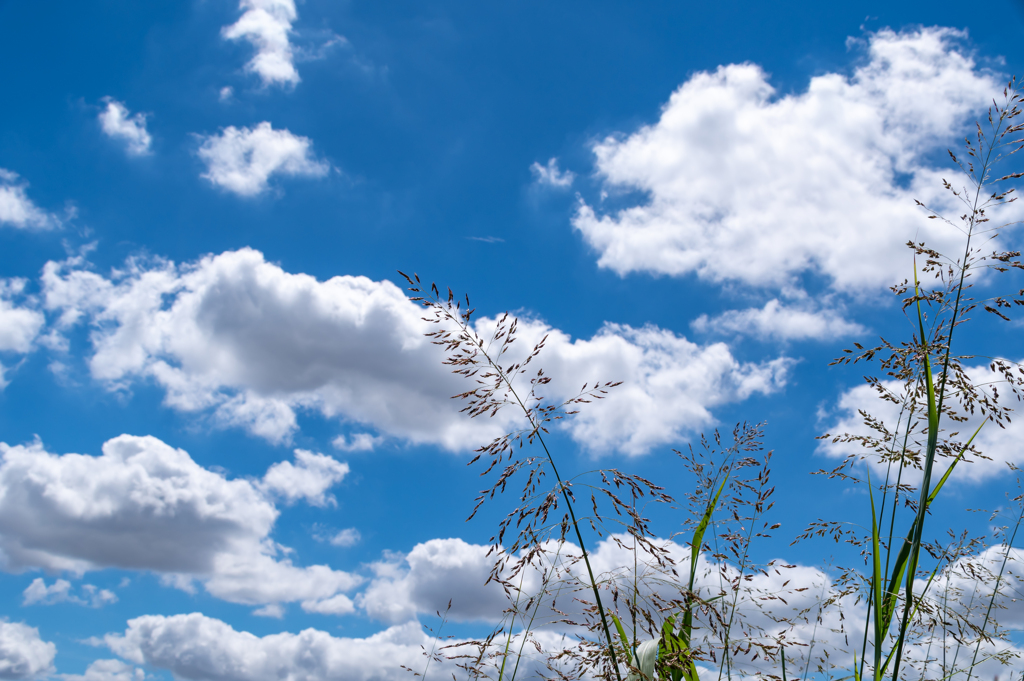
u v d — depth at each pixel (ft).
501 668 7.82
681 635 8.11
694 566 8.27
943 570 9.68
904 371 8.70
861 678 7.92
